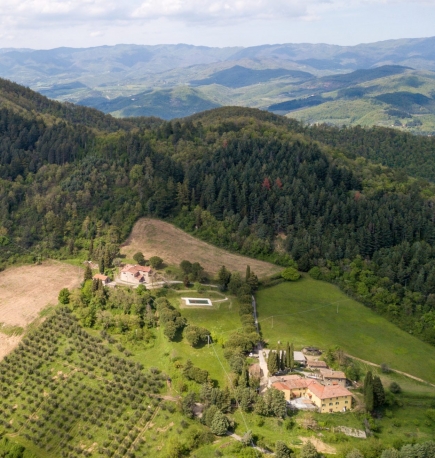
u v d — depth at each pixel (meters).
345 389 125.19
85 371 149.25
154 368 145.50
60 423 132.75
